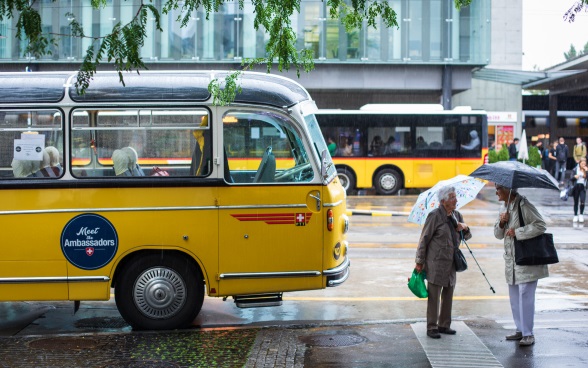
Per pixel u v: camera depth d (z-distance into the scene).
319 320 8.92
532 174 7.24
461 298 10.06
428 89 32.72
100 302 10.20
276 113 8.25
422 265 7.59
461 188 8.00
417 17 31.62
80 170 8.16
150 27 29.47
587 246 14.84
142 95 8.21
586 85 36.78
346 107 38.28
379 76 32.19
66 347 7.35
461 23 31.78
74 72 8.54
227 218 8.15
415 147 27.72
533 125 46.06
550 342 7.44
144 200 8.12
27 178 8.12
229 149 8.20
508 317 8.88
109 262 8.12
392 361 6.82
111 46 6.59
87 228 8.12
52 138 8.20
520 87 41.59
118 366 6.68
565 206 23.42
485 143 27.66
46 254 8.12
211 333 7.92
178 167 8.22
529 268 7.27
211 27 29.89
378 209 22.28
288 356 6.94
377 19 31.36
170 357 6.97
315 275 8.23
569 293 10.31
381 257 13.52
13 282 8.12
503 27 44.16
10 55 22.02
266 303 8.30
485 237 16.28
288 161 8.27
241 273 8.16
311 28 31.34
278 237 8.20
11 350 7.24
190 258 8.24
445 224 7.60
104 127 8.19
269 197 8.18
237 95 8.22
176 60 29.73
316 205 8.23
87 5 26.16
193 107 8.20
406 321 8.44
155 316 8.23
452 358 6.87
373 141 27.77
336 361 6.82
